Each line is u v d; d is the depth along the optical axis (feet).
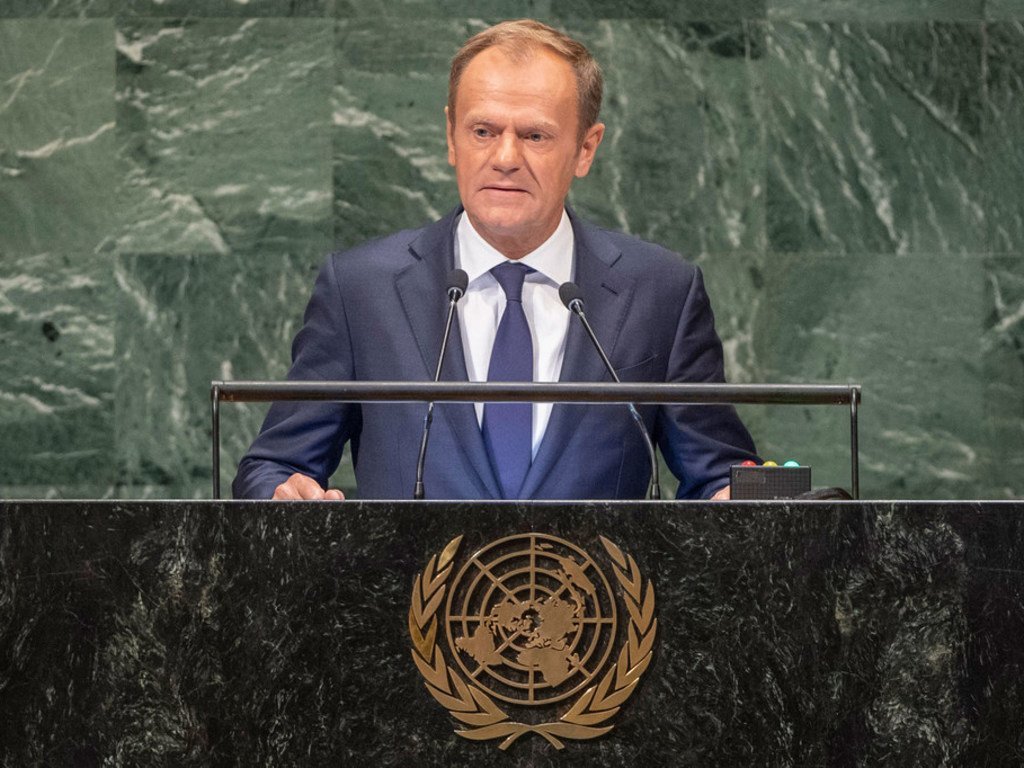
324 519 23.34
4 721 23.15
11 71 67.77
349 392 26.66
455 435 35.04
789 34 69.31
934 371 69.41
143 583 23.27
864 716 23.15
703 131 69.05
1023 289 69.31
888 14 69.51
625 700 23.08
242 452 67.92
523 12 68.54
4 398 67.51
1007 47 69.51
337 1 68.49
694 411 37.11
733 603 23.30
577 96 36.50
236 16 68.28
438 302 37.09
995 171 69.41
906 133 69.46
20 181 67.82
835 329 69.31
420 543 23.30
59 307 67.82
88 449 67.72
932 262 69.46
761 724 23.12
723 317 69.05
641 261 38.32
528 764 23.00
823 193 69.31
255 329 68.28
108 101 68.03
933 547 23.34
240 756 23.00
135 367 67.87
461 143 36.14
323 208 68.54
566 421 35.40
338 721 23.03
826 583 23.31
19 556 23.36
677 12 69.00
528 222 35.86
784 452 69.05
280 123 68.44
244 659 23.15
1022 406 69.26
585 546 23.38
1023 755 23.06
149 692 23.15
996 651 23.21
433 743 22.99
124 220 68.08
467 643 23.12
